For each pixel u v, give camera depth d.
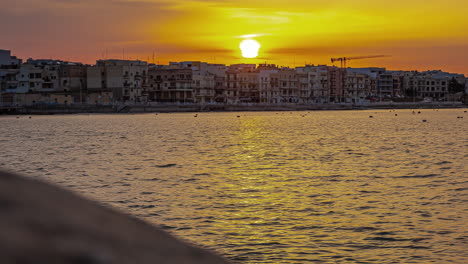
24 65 195.88
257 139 82.12
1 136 88.38
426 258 19.11
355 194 31.89
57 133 95.56
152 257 1.92
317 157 54.94
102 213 2.17
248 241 21.45
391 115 194.75
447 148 64.75
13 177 2.12
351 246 20.67
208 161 51.25
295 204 28.88
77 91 194.50
